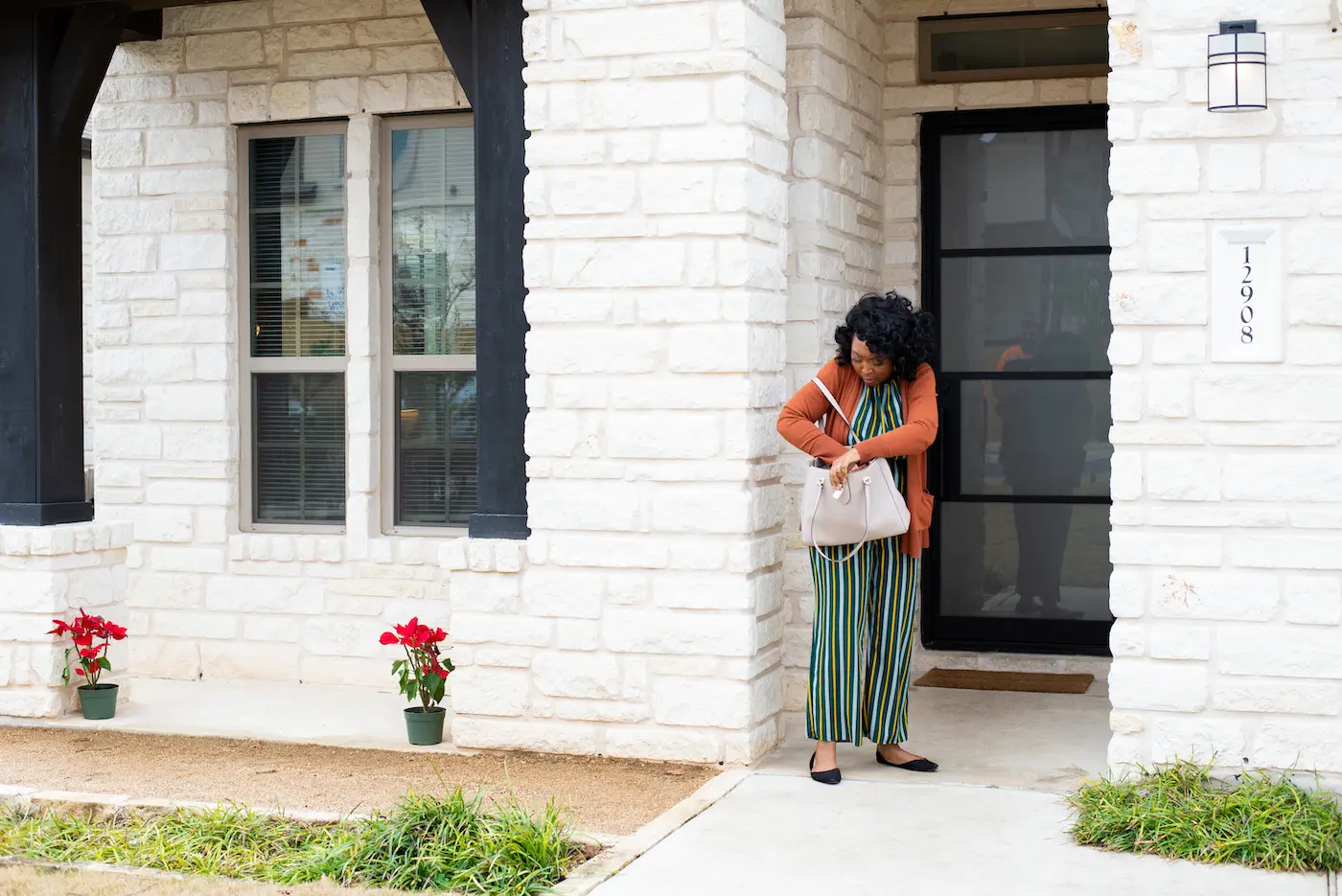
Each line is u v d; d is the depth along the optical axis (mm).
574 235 5734
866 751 5812
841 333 5312
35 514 6543
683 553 5617
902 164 7309
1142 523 4961
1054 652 7316
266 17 7551
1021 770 5438
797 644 6512
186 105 7680
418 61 7340
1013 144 7371
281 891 4145
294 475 7730
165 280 7719
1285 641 4832
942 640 7457
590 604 5727
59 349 6641
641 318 5664
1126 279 4973
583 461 5734
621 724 5707
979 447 7430
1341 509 4789
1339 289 4793
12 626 6527
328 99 7469
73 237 6684
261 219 7742
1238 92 4785
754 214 5648
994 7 7176
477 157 5980
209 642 7645
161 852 4551
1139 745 4961
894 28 7305
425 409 7547
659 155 5629
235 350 7711
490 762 5703
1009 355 7379
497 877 4180
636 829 4711
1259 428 4859
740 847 4453
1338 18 4785
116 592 6859
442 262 7492
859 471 5164
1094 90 7055
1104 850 4438
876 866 4266
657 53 5629
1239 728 4871
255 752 5887
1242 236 4871
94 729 6352
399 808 4648
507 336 5957
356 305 7469
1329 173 4801
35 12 6512
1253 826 4426
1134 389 4965
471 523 5984
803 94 6293
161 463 7727
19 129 6539
